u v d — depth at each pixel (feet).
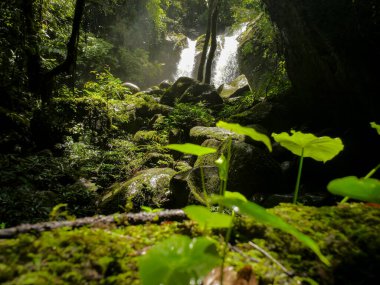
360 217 3.51
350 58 15.06
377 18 13.30
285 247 3.15
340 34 15.12
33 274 2.50
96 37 42.86
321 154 4.89
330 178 15.60
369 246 3.05
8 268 2.58
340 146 4.58
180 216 3.97
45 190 16.81
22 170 16.79
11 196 14.07
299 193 14.87
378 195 2.71
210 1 38.19
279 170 15.57
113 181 20.25
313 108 20.67
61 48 29.12
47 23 29.09
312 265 2.93
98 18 44.98
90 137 23.89
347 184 2.84
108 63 45.34
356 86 15.55
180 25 65.77
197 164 17.72
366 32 13.92
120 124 28.32
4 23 20.35
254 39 46.50
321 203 12.51
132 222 3.76
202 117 26.86
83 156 21.30
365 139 16.14
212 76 55.21
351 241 3.14
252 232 3.41
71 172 19.15
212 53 38.70
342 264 2.92
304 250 3.08
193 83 35.91
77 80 37.09
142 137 25.66
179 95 35.32
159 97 39.29
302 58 18.80
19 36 21.29
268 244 3.20
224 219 2.16
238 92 39.17
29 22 22.68
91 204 16.22
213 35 38.52
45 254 2.81
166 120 26.76
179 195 14.74
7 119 19.40
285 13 18.15
